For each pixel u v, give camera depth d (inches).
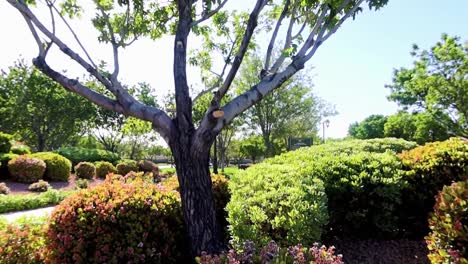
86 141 1232.8
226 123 136.1
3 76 966.4
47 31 134.7
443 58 744.3
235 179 173.9
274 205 121.3
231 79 131.0
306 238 111.0
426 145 216.8
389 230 170.7
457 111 768.3
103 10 163.0
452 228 89.9
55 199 392.2
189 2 145.3
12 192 461.4
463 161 180.1
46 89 943.0
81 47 145.8
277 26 155.1
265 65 153.8
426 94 832.9
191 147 133.5
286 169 174.9
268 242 98.1
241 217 117.9
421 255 155.5
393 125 1228.5
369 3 152.9
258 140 1133.7
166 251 132.8
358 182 169.0
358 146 313.4
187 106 136.7
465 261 79.7
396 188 168.2
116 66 150.9
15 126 973.2
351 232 176.2
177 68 138.9
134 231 128.0
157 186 157.2
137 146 1212.5
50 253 129.1
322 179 172.4
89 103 997.2
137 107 140.9
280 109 853.2
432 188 180.2
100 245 125.0
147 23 179.2
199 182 133.0
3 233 138.3
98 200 134.3
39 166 535.8
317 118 928.9
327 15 153.1
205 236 130.8
